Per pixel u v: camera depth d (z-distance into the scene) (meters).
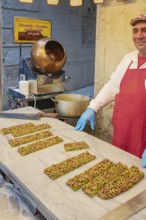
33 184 1.04
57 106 2.07
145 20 1.46
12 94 2.41
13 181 1.13
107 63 2.24
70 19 4.26
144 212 0.87
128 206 0.90
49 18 3.89
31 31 2.95
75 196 0.97
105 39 2.21
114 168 1.18
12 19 3.38
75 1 1.95
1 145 1.42
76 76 4.68
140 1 1.86
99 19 2.22
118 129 1.69
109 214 0.86
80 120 1.73
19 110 2.03
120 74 1.74
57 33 4.09
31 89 2.26
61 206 0.91
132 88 1.59
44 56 2.11
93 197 0.97
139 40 1.53
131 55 1.69
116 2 2.04
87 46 4.80
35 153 1.33
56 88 2.33
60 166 1.18
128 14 1.97
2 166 1.21
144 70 1.57
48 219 0.89
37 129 1.65
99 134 2.42
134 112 1.58
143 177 1.12
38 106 2.31
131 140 1.64
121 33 2.06
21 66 2.34
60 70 2.33
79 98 2.25
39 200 0.94
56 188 1.02
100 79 2.34
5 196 1.13
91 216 0.85
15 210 1.05
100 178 1.09
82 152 1.35
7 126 1.70
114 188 1.01
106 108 2.30
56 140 1.47
